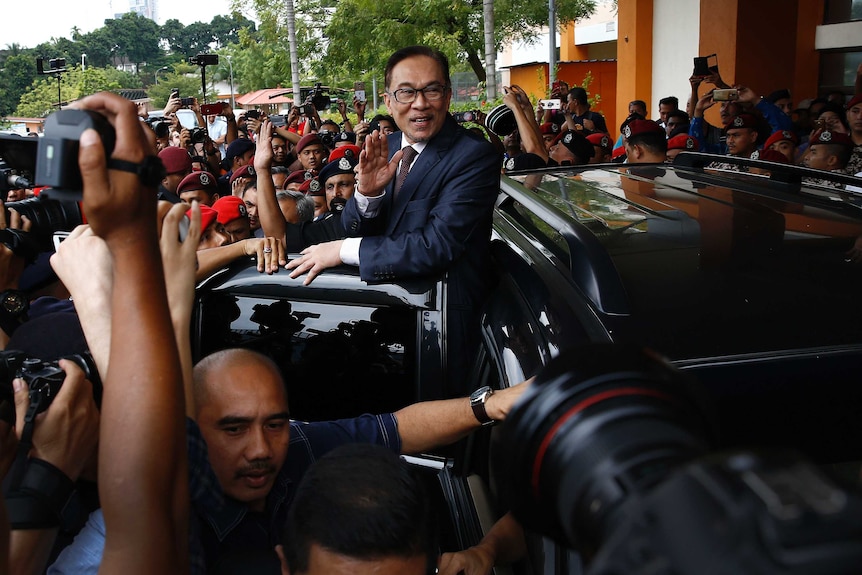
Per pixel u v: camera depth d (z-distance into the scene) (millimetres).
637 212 2426
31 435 1145
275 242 2525
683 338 1689
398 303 2326
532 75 22391
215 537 1587
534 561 1729
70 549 1318
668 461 508
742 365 1601
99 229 912
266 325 2477
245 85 46625
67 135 842
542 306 1912
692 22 13227
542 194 2771
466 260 2367
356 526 1055
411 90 2461
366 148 2443
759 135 6504
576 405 588
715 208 2426
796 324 1707
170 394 951
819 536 351
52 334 1618
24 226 2010
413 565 1100
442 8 15266
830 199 2496
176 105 9289
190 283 1421
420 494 1130
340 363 2412
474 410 1830
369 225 2594
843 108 8125
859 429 1599
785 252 2021
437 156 2469
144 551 925
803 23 12883
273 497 1731
